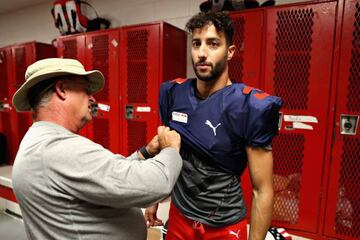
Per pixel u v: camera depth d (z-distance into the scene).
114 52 2.27
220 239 1.00
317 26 1.49
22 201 0.78
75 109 0.87
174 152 0.84
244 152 0.98
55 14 2.74
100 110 2.43
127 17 2.89
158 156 0.81
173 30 2.17
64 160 0.72
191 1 2.47
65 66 0.81
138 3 2.79
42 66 0.80
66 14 2.63
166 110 1.14
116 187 0.70
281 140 1.64
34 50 2.92
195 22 0.94
